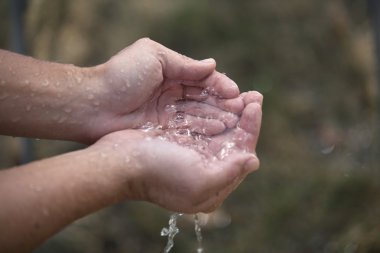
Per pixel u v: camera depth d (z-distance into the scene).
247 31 2.03
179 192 0.79
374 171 1.53
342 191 1.50
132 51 0.89
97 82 0.88
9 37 1.64
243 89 1.87
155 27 2.04
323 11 2.05
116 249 1.45
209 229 1.50
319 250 1.42
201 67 0.89
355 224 1.43
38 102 0.87
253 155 0.81
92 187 0.75
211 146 0.85
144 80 0.87
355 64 1.86
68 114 0.88
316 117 1.79
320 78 1.91
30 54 1.62
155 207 1.53
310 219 1.48
